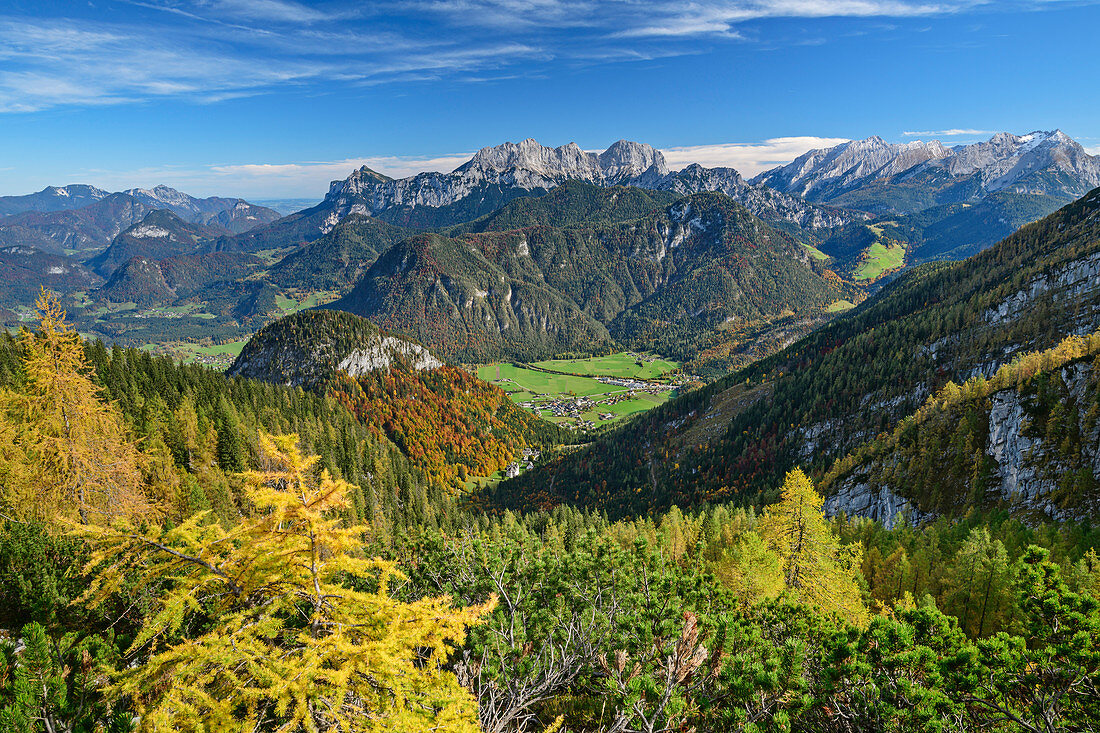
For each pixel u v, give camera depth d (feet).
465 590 89.45
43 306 118.62
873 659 55.36
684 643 52.08
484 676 60.95
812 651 69.21
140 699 42.37
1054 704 49.37
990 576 149.79
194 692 37.78
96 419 125.59
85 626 68.03
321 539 44.29
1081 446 285.43
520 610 80.02
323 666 42.19
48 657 52.47
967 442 343.67
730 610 89.56
